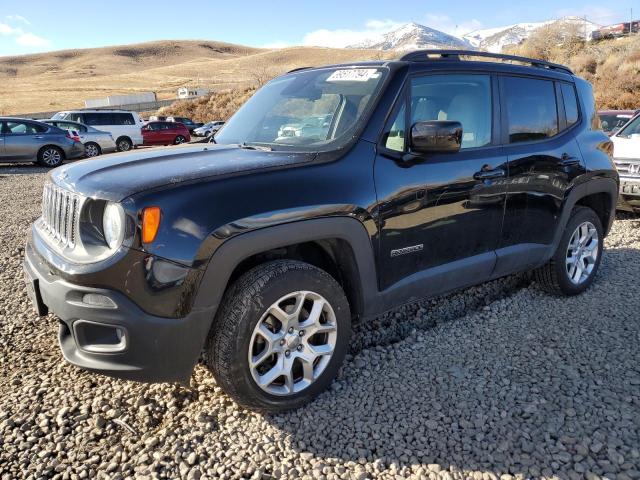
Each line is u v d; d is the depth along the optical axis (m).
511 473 2.34
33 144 15.85
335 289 2.81
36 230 3.08
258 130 3.51
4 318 3.99
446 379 3.07
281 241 2.55
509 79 3.72
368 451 2.49
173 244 2.33
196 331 2.43
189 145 3.49
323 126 3.17
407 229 3.03
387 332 3.76
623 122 10.83
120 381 3.11
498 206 3.50
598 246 4.44
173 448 2.50
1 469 2.38
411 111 3.17
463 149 3.36
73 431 2.66
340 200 2.72
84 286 2.36
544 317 3.90
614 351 3.35
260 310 2.54
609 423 2.63
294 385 2.79
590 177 4.17
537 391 2.92
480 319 3.89
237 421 2.72
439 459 2.43
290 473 2.35
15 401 2.90
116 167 2.79
